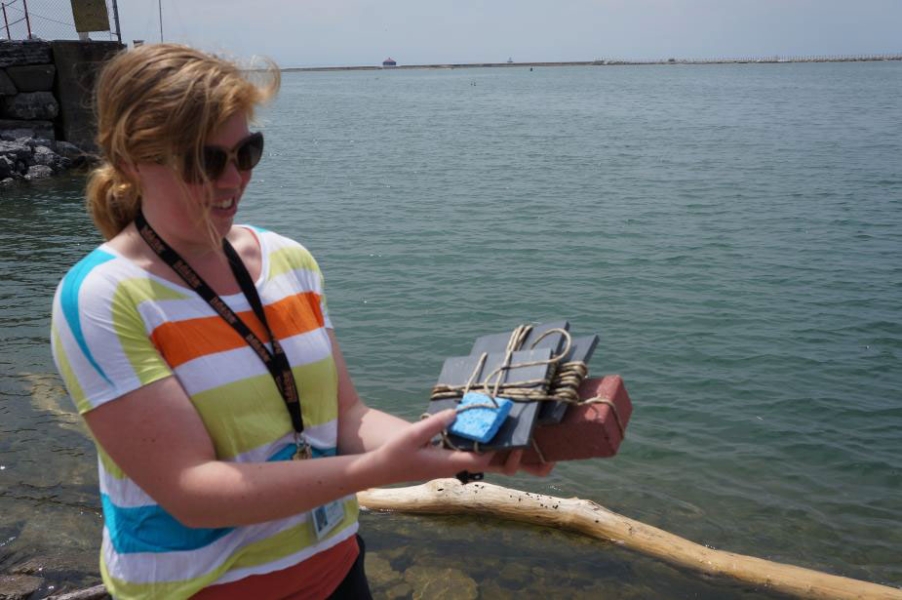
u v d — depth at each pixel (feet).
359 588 6.86
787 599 13.97
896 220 51.60
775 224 50.96
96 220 6.14
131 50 5.55
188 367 5.66
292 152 99.71
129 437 5.44
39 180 72.43
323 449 6.38
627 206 57.98
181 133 5.30
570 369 6.05
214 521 5.49
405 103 228.84
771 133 113.19
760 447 22.40
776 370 27.84
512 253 44.14
